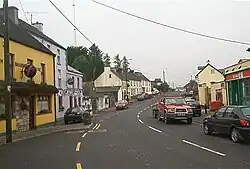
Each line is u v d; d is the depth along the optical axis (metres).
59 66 36.72
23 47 25.73
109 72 95.31
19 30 29.22
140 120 31.47
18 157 12.32
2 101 21.59
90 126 26.95
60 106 36.31
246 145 13.82
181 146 13.77
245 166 9.52
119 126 25.47
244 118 14.42
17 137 20.41
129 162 10.51
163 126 24.17
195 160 10.55
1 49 22.42
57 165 10.36
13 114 23.23
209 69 63.22
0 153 13.52
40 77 29.09
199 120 29.19
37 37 32.56
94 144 15.26
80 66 83.06
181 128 22.27
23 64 25.50
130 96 106.44
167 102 28.14
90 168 9.73
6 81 17.69
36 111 27.36
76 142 16.41
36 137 20.30
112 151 12.90
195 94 73.19
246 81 29.41
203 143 14.55
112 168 9.65
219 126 16.33
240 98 30.81
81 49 92.75
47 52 30.69
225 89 36.28
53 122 31.19
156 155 11.68
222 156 11.20
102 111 57.28
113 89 88.25
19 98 24.39
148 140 16.09
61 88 36.94
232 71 32.44
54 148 14.52
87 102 49.62
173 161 10.48
